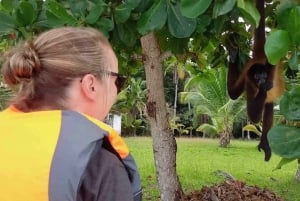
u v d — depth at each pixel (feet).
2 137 4.18
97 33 4.85
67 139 4.04
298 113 5.97
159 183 12.69
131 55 13.17
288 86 9.34
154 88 12.37
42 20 8.89
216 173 31.37
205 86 61.46
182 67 20.62
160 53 12.19
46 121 4.23
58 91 4.52
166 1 7.96
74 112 4.35
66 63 4.48
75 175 3.89
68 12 8.61
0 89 11.99
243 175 32.55
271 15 9.25
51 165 3.90
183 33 7.88
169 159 12.58
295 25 6.00
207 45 13.39
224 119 62.59
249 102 9.40
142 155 45.50
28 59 4.47
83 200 3.96
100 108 4.73
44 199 3.82
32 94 4.53
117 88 5.25
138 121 75.82
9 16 8.81
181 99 64.75
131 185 4.34
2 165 3.98
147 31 7.97
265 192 16.94
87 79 4.58
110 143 4.28
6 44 11.98
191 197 14.87
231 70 11.34
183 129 88.53
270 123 9.46
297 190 26.66
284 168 37.58
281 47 6.02
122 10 8.35
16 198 3.84
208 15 8.29
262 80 9.07
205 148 60.49
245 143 74.13
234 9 8.09
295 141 5.98
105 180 4.04
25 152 4.00
